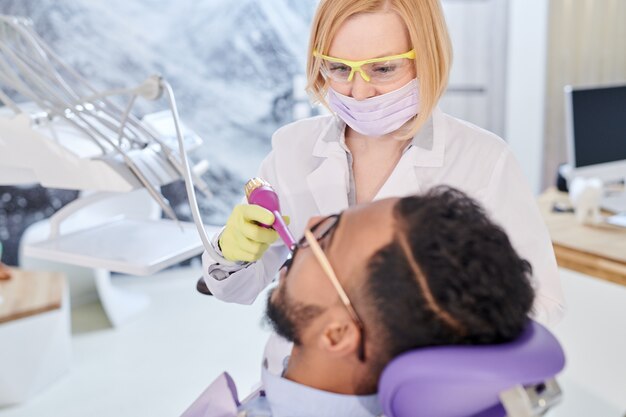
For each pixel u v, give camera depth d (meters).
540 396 0.62
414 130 1.15
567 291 2.24
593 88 2.54
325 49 1.10
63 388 2.88
